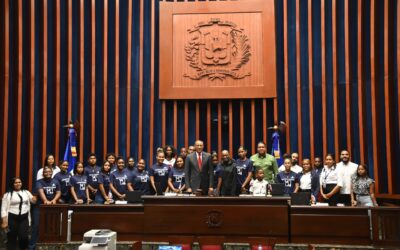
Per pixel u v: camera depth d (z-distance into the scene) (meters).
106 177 7.79
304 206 6.08
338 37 9.03
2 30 8.73
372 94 8.59
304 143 9.04
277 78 9.26
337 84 8.92
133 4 9.48
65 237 6.25
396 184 8.30
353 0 8.98
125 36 9.44
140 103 9.26
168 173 7.68
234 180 7.12
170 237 5.93
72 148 8.61
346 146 8.84
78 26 9.28
